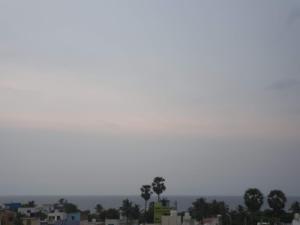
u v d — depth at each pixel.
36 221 120.12
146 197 147.62
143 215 145.12
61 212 150.00
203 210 149.25
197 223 125.75
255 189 124.31
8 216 115.38
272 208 128.12
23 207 163.88
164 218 109.88
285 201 128.00
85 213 162.50
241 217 127.75
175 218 109.62
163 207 119.81
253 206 123.19
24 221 118.56
